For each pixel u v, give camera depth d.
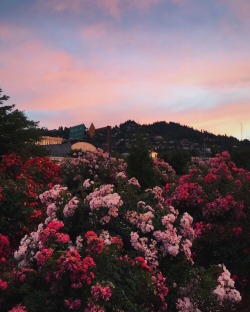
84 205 5.51
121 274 4.71
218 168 9.47
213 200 8.34
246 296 7.21
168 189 9.58
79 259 4.18
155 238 5.44
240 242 7.50
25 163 11.58
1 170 10.89
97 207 5.30
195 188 8.58
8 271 4.70
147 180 12.94
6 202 6.76
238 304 6.81
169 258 5.46
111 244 4.83
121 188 6.88
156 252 5.29
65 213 5.37
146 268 4.84
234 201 8.16
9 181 7.25
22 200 6.91
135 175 13.02
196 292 5.18
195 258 7.49
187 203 8.49
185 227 5.66
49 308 4.16
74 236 5.44
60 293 4.18
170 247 5.29
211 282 5.12
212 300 5.06
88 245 4.55
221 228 7.60
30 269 4.54
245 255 7.43
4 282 4.32
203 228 7.64
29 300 4.21
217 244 7.52
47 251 4.29
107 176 14.80
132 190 6.62
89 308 4.07
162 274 5.38
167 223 5.45
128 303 4.39
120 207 5.89
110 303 4.30
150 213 5.55
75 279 4.13
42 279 4.43
